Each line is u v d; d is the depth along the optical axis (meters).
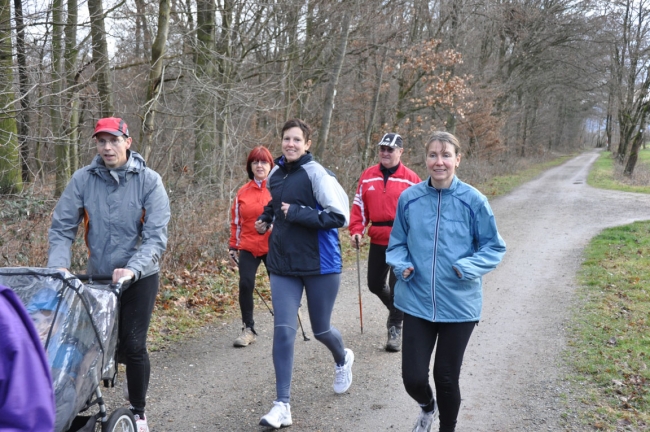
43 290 2.65
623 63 33.41
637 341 5.55
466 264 3.30
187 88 10.18
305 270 4.02
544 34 30.25
